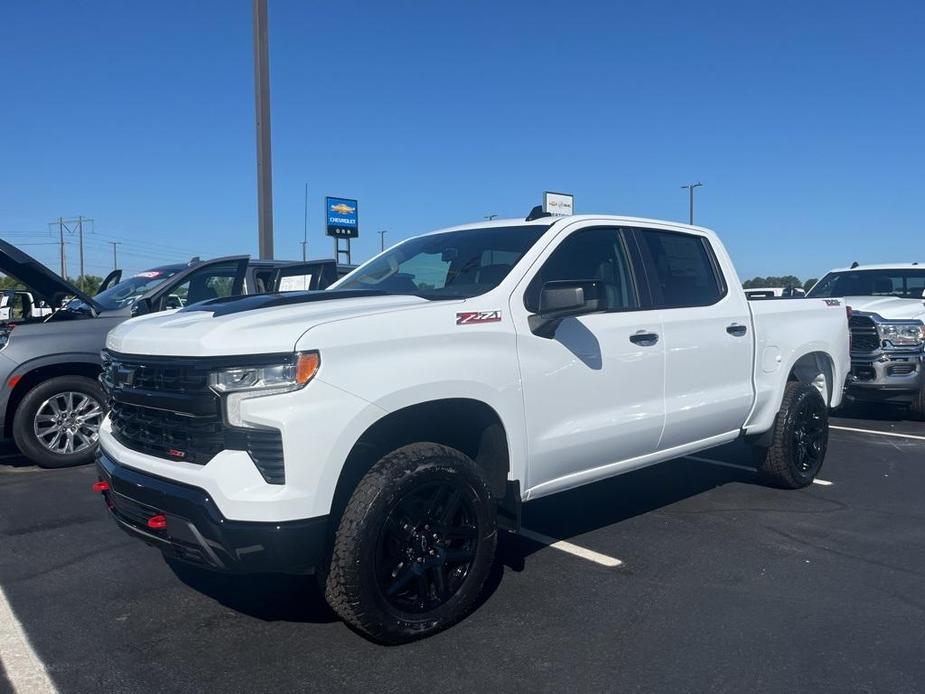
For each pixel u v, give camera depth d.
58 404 7.18
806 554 4.90
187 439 3.44
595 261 4.75
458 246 4.82
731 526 5.46
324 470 3.26
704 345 5.20
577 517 5.67
